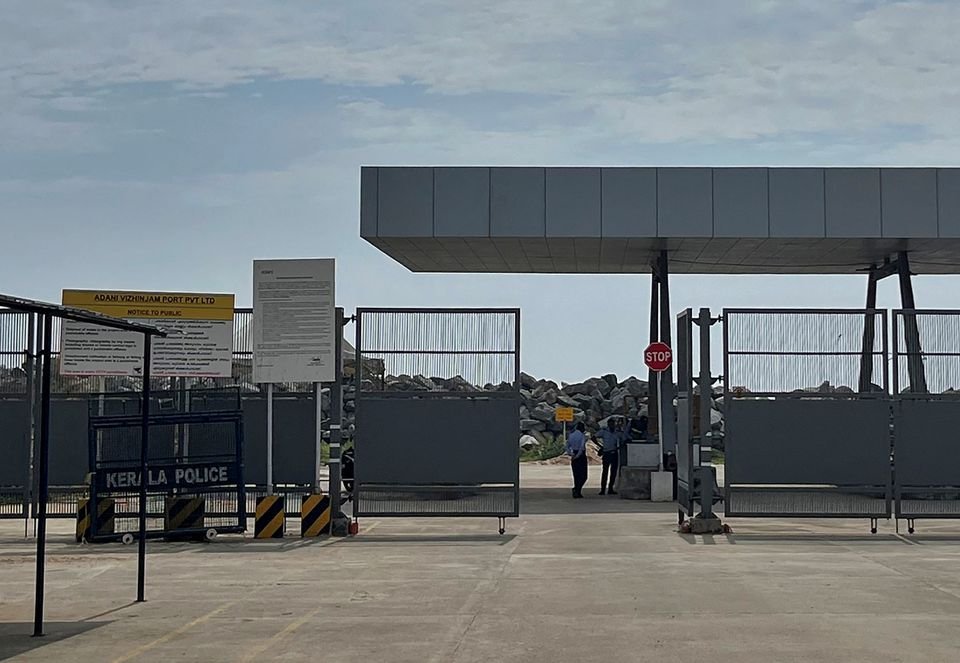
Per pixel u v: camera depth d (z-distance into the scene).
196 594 13.02
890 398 18.89
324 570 14.95
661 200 24.59
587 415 56.41
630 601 12.29
